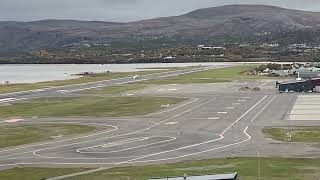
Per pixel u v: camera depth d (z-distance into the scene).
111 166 164.25
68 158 177.25
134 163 168.25
